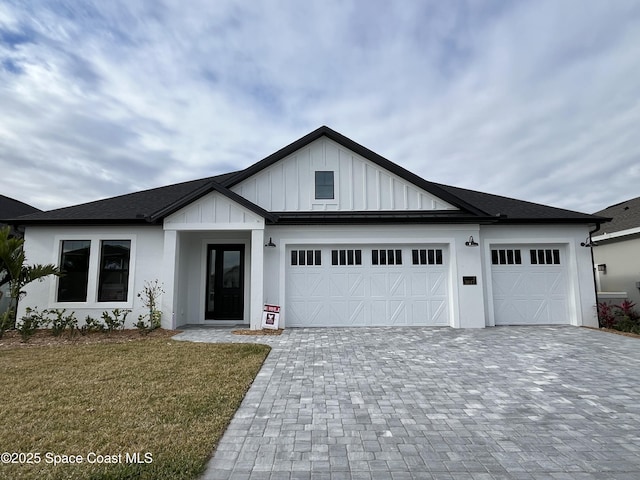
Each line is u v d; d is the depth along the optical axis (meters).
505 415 4.00
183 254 10.29
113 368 5.52
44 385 4.71
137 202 11.23
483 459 3.04
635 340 8.12
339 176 10.65
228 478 2.71
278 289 9.77
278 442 3.32
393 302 10.00
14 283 8.36
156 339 7.97
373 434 3.51
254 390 4.76
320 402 4.36
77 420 3.63
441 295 10.06
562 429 3.64
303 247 10.11
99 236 9.91
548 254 10.51
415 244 10.12
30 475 2.65
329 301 9.95
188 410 3.92
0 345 7.27
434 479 2.72
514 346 7.48
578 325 10.03
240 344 7.30
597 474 2.81
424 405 4.29
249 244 10.83
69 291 9.82
